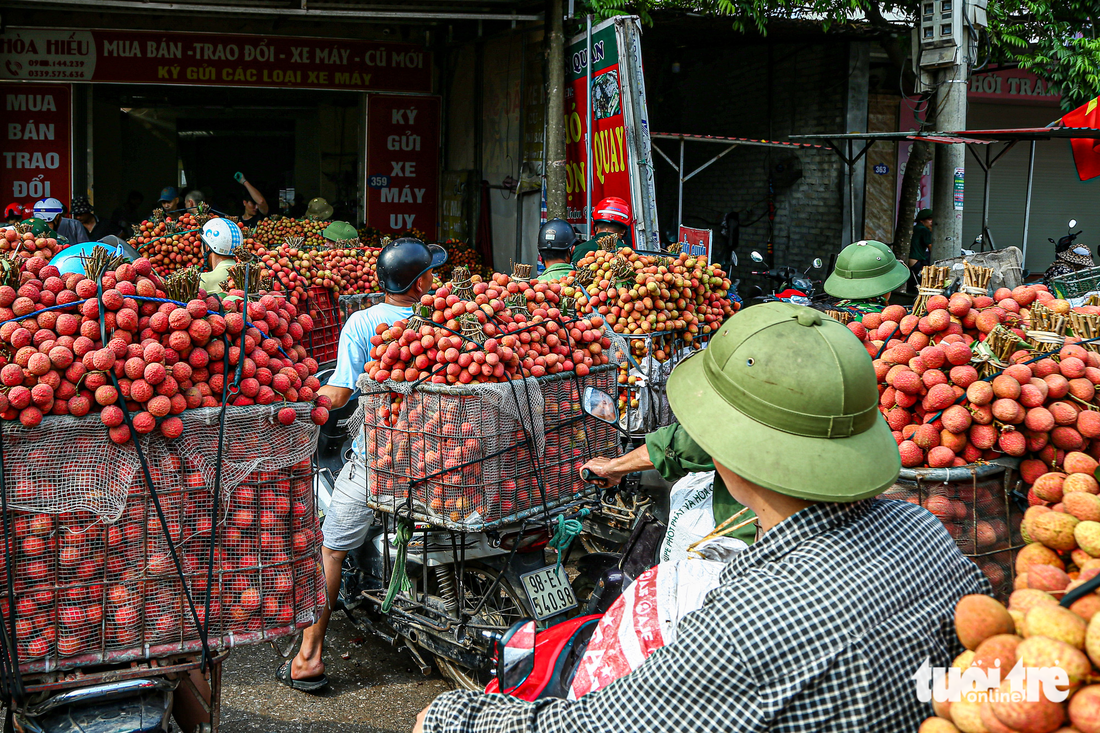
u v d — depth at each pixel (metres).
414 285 3.78
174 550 2.19
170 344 2.20
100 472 2.13
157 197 16.05
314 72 13.02
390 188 13.56
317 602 2.47
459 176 13.16
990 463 2.60
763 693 1.34
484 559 3.48
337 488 3.62
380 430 3.24
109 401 2.11
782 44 13.72
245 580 2.31
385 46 13.23
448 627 3.48
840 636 1.36
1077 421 2.54
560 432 3.35
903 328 2.92
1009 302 3.07
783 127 13.93
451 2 10.30
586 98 9.45
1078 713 1.15
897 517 1.58
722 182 15.23
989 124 15.62
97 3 8.85
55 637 2.14
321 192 16.20
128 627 2.19
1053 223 16.31
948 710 1.29
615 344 4.21
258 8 9.20
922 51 9.52
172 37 12.46
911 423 2.75
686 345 4.70
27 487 2.09
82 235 7.50
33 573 2.11
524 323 3.31
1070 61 11.05
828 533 1.48
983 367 2.65
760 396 1.54
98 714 2.24
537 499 3.27
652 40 13.56
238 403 2.29
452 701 1.64
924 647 1.42
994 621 1.29
